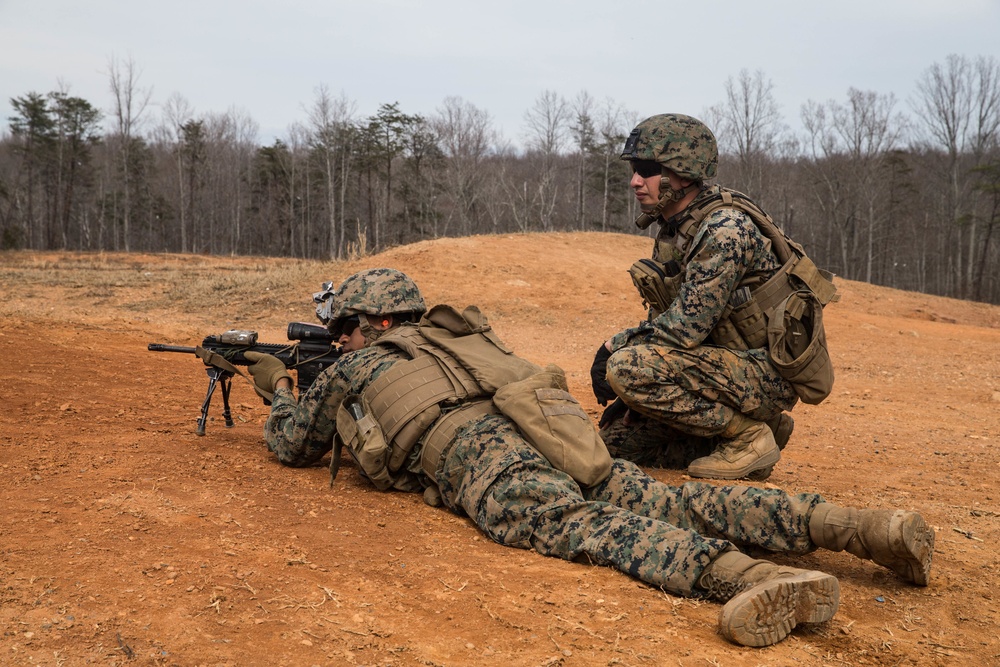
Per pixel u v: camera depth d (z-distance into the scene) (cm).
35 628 231
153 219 8269
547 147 5956
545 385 362
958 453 635
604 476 340
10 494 345
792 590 253
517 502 326
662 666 236
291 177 7744
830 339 1408
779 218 6675
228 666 221
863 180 6138
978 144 6247
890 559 299
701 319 417
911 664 252
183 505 349
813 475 527
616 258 2020
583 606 273
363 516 357
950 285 6131
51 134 7431
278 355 455
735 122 5859
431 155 6562
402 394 372
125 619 241
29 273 2136
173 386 673
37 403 539
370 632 247
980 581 329
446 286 1623
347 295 416
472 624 257
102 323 1032
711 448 476
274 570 288
